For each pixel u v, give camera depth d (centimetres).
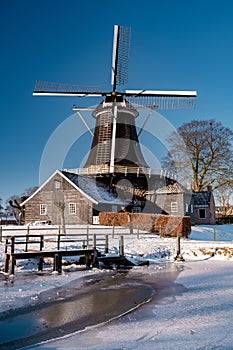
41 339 665
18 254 1462
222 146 4503
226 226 4328
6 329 732
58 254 1562
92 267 1662
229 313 816
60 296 1045
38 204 3728
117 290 1133
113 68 3866
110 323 763
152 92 3891
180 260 1870
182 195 3931
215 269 1581
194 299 981
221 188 4641
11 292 1092
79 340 653
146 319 787
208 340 625
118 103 3862
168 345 605
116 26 3791
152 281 1298
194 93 3862
